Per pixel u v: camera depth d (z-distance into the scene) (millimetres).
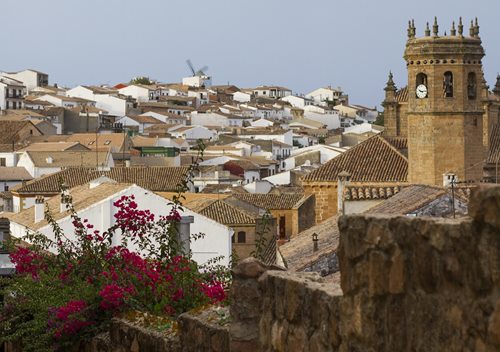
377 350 13484
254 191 171625
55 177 146625
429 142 106938
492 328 11391
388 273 13250
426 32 107438
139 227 29016
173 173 156250
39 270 28859
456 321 12039
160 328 22375
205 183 192250
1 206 152375
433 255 12461
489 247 11555
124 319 24047
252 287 17562
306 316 15312
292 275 16281
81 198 85250
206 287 25469
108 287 25000
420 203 49625
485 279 11602
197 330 19812
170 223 28703
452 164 106688
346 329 14070
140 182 152375
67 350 25719
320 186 110125
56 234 30344
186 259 26734
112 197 80062
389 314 13289
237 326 17609
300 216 110188
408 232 12977
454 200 49000
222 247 87688
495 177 110312
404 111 131500
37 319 26047
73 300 25703
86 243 28531
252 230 108688
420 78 107188
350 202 67688
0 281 30203
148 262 27906
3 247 31922
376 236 13484
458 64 106188
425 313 12602
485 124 129250
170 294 25188
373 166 111500
